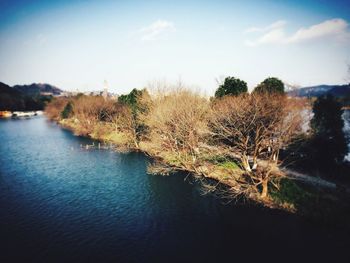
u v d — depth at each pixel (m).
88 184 45.47
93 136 88.12
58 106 153.25
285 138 35.16
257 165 42.28
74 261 25.59
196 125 47.47
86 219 33.56
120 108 85.12
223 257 26.08
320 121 38.44
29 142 81.50
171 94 55.53
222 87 51.03
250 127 39.66
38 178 48.66
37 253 26.73
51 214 34.84
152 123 54.38
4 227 31.55
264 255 26.20
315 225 30.48
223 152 43.78
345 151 37.84
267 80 43.78
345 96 37.81
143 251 27.14
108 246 27.97
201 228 31.27
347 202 31.05
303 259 25.39
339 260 25.00
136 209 36.16
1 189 43.28
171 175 48.75
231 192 39.62
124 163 57.09
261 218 32.66
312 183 35.91
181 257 26.20
